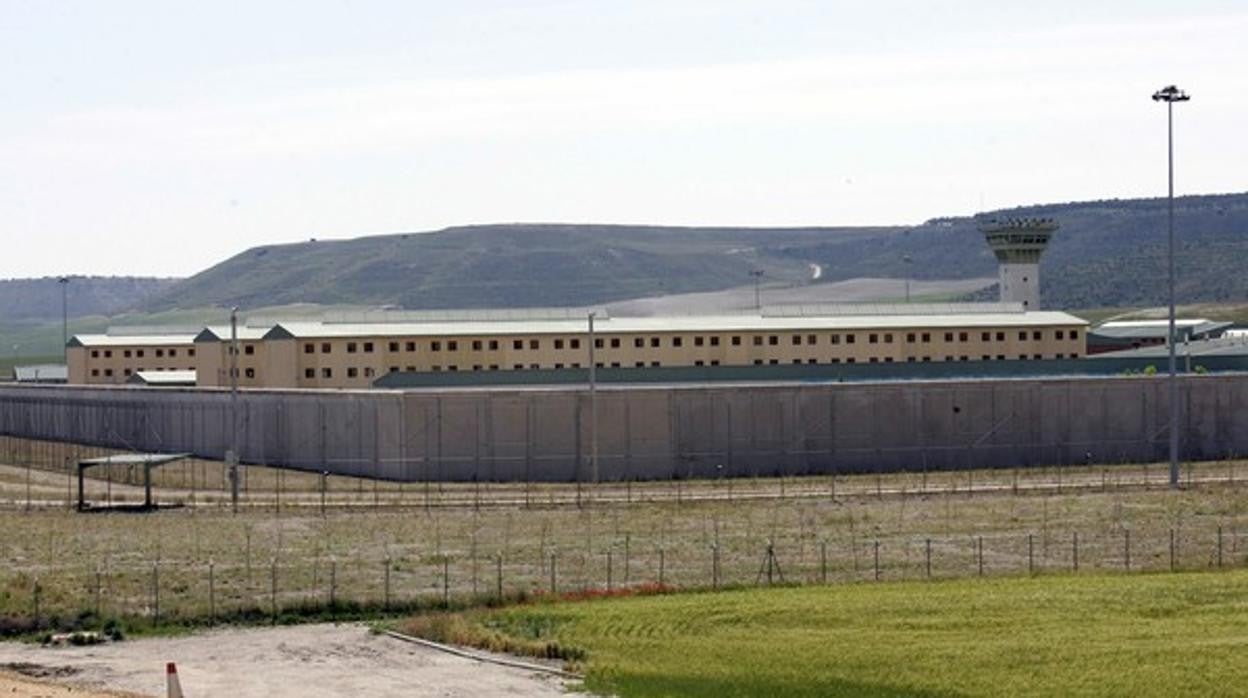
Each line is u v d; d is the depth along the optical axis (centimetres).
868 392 16612
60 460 19275
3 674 7706
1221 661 7456
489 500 13662
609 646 8050
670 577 9956
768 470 16338
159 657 8125
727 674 7400
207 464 17625
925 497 13550
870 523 12050
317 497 14150
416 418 15950
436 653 8094
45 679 7644
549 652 7988
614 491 14400
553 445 16075
